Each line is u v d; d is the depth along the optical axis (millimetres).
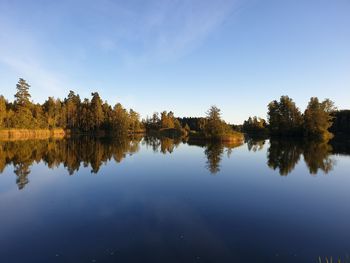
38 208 13836
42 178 20969
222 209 13805
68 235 10555
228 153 38938
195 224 11750
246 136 96000
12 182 19547
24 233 10766
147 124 157250
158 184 19219
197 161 30734
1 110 70562
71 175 22234
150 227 11320
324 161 31234
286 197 16234
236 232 10898
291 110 84375
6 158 31234
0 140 57375
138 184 19203
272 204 14789
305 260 8742
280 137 83188
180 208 13891
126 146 49781
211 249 9398
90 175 22281
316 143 59125
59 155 34625
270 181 20516
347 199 15883
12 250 9367
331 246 9781
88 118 110500
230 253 9117
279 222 12109
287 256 8984
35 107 92625
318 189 18219
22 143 51500
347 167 27219
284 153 38938
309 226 11695
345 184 19734
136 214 12953
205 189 17891
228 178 21438
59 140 63344
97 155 35312
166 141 66312
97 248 9453
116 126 115500
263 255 9008
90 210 13523
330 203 15086
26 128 76375
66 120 107938
